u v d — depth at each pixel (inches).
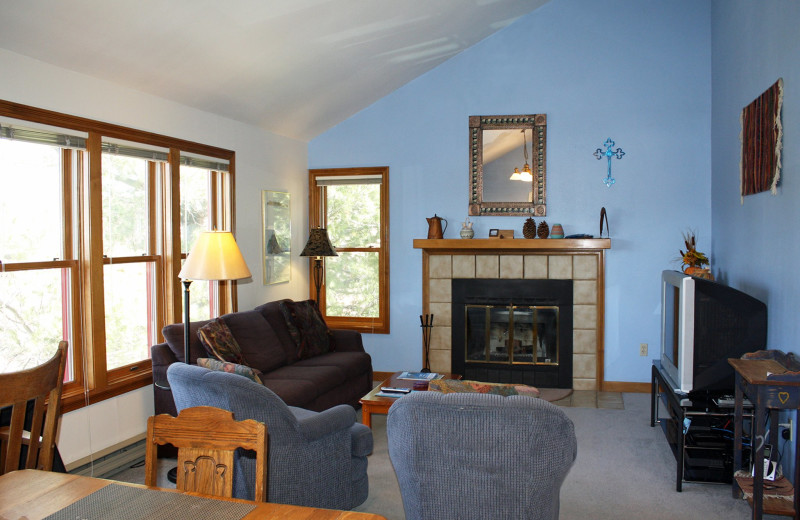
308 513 57.1
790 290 125.1
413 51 199.6
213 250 136.9
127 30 123.0
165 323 166.2
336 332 202.5
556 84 218.1
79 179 136.2
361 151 234.5
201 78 155.6
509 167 221.9
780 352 123.1
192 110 171.2
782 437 128.6
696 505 123.3
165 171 163.5
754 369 111.5
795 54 123.4
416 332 231.9
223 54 147.3
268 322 179.2
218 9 127.1
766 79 143.5
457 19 189.2
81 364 137.2
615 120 214.1
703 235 208.4
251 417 100.3
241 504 59.0
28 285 125.5
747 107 156.8
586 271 215.0
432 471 82.1
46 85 123.7
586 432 169.9
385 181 231.8
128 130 146.7
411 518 89.1
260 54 154.4
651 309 213.3
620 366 215.9
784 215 129.0
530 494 79.7
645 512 120.3
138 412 153.0
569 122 217.5
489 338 223.5
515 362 221.1
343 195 240.1
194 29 131.5
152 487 63.3
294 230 230.8
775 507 107.0
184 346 143.9
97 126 137.1
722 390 132.7
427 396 79.6
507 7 200.4
